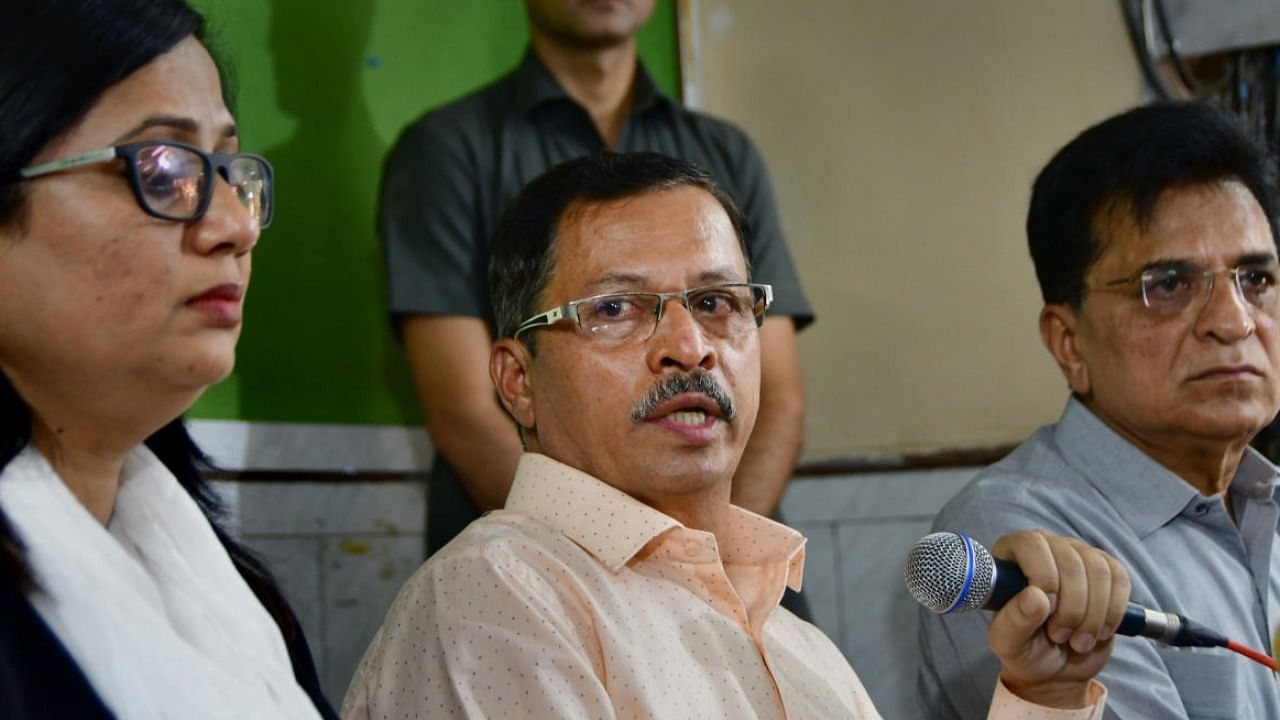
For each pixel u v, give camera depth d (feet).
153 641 4.98
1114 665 8.38
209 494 6.40
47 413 5.33
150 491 5.82
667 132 13.88
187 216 5.24
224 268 5.35
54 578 4.83
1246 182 9.50
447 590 6.69
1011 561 7.29
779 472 12.72
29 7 5.09
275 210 12.88
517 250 7.81
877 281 16.28
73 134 5.12
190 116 5.36
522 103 13.23
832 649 8.10
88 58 5.11
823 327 16.24
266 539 12.44
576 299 7.49
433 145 12.89
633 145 13.70
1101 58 16.24
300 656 6.38
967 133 16.33
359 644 12.89
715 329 7.52
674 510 7.47
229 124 5.62
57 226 5.06
